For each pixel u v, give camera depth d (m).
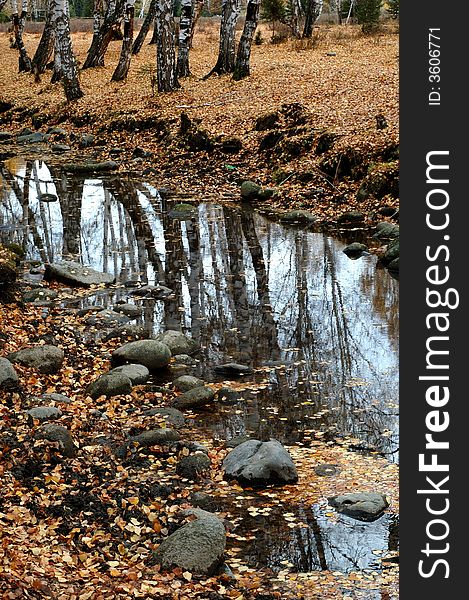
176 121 25.53
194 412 9.23
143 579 5.86
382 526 6.81
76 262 15.44
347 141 19.36
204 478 7.68
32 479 7.25
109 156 25.25
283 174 20.05
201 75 31.80
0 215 18.94
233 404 9.43
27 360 10.06
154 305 12.98
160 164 23.67
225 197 20.09
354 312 12.25
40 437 7.85
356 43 34.38
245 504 7.21
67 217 18.73
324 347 11.04
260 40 38.41
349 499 7.13
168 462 7.96
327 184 19.05
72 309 12.78
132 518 6.84
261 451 7.78
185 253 15.80
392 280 13.67
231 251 15.77
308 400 9.45
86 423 8.64
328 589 5.95
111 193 20.91
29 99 32.81
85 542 6.38
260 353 10.96
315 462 7.99
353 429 8.68
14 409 8.66
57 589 5.38
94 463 7.80
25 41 50.69
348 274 14.09
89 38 48.25
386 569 6.21
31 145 27.83
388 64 27.14
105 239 16.86
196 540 6.21
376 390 9.63
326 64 28.83
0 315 11.85
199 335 11.70
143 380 10.03
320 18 49.16
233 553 6.45
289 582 6.04
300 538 6.66
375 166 18.12
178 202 19.81
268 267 14.69
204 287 13.80
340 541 6.60
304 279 13.92
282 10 38.50
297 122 21.98
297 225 17.47
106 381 9.55
